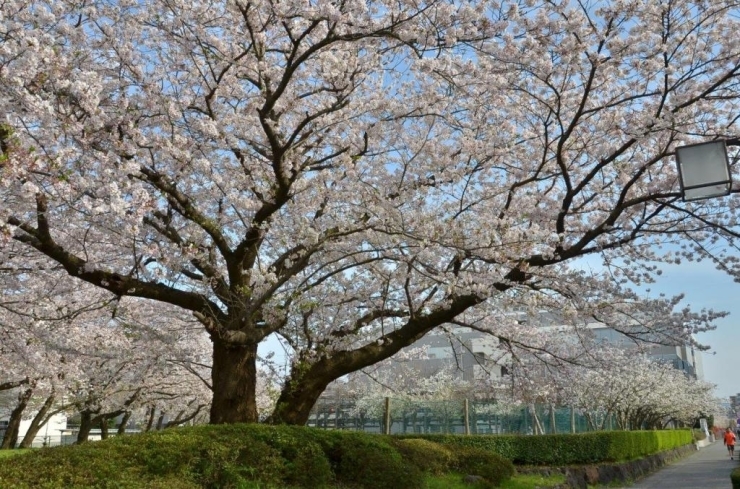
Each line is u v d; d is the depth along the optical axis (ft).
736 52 26.48
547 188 33.32
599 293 32.27
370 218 27.99
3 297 31.14
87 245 28.02
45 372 40.27
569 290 30.89
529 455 50.85
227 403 27.81
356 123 30.37
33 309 32.86
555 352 38.83
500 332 38.40
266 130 26.45
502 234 27.40
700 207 30.22
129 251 29.25
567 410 68.49
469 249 24.50
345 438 27.32
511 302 31.53
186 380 56.80
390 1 25.48
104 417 59.41
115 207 19.76
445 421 64.95
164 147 24.94
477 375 49.88
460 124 30.89
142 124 27.17
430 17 24.54
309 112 32.24
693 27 26.12
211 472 21.12
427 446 35.04
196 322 37.60
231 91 28.96
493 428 63.57
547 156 31.24
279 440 24.13
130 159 24.57
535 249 30.50
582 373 41.86
